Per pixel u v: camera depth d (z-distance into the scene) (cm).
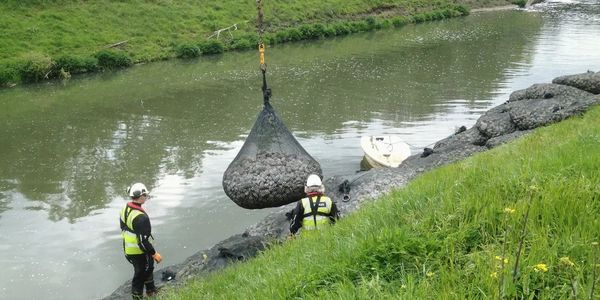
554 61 4066
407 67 4103
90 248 1428
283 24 5916
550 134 1244
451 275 446
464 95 3139
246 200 1179
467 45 5056
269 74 4003
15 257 1379
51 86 3697
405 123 2564
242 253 1109
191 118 2803
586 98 1817
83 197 1766
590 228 475
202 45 4938
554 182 576
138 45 4691
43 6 4669
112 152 2252
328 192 1427
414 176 1484
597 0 8794
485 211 545
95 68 4175
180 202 1698
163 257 1355
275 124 1241
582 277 407
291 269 581
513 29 5994
